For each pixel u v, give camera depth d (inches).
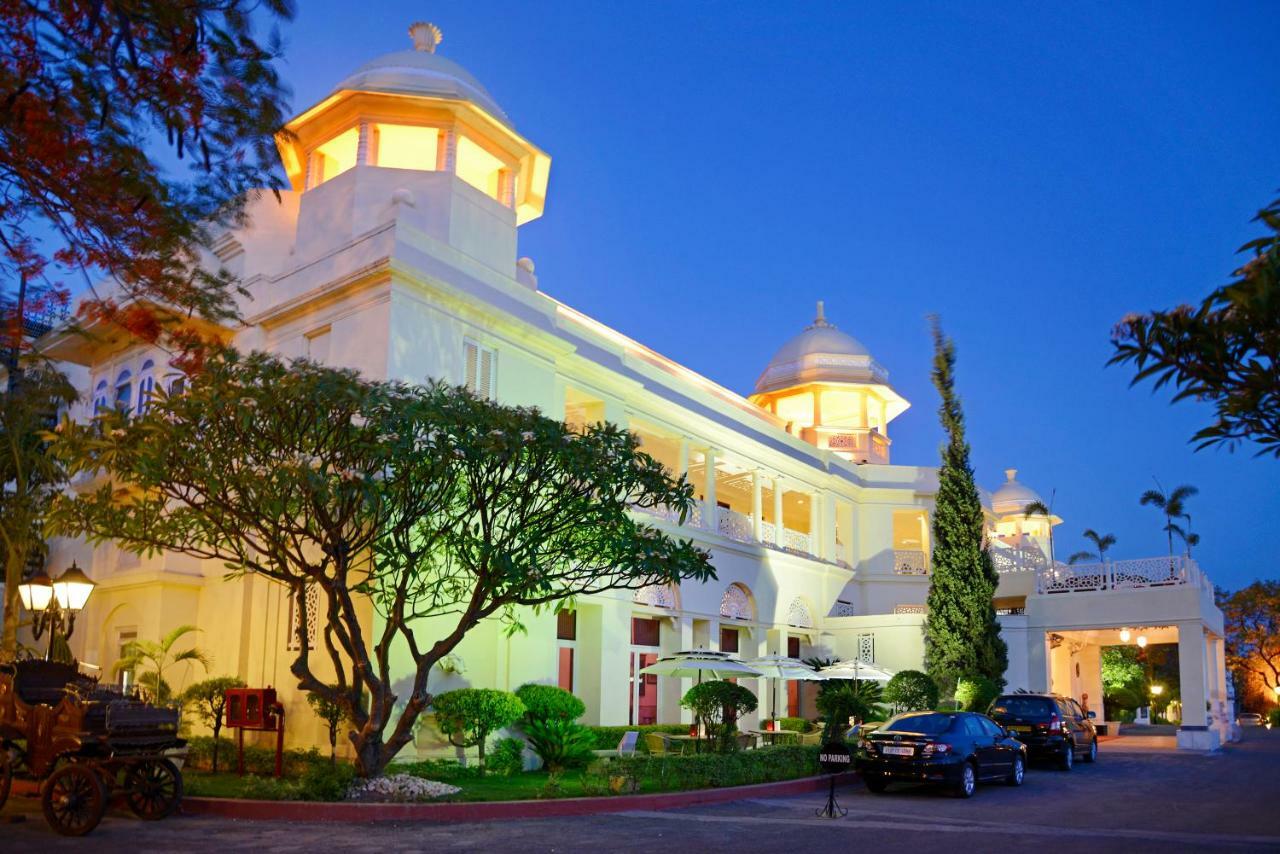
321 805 491.5
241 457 516.1
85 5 343.6
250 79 412.2
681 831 474.0
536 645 762.8
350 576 655.8
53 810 426.6
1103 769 864.3
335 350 708.7
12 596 693.9
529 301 818.8
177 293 492.7
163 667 728.3
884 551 1338.6
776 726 1008.2
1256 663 2401.6
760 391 1480.1
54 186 408.2
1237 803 620.7
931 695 1036.5
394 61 834.2
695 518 1026.7
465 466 536.7
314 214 803.4
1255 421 232.5
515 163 866.1
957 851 427.5
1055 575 1214.9
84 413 903.1
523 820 502.3
